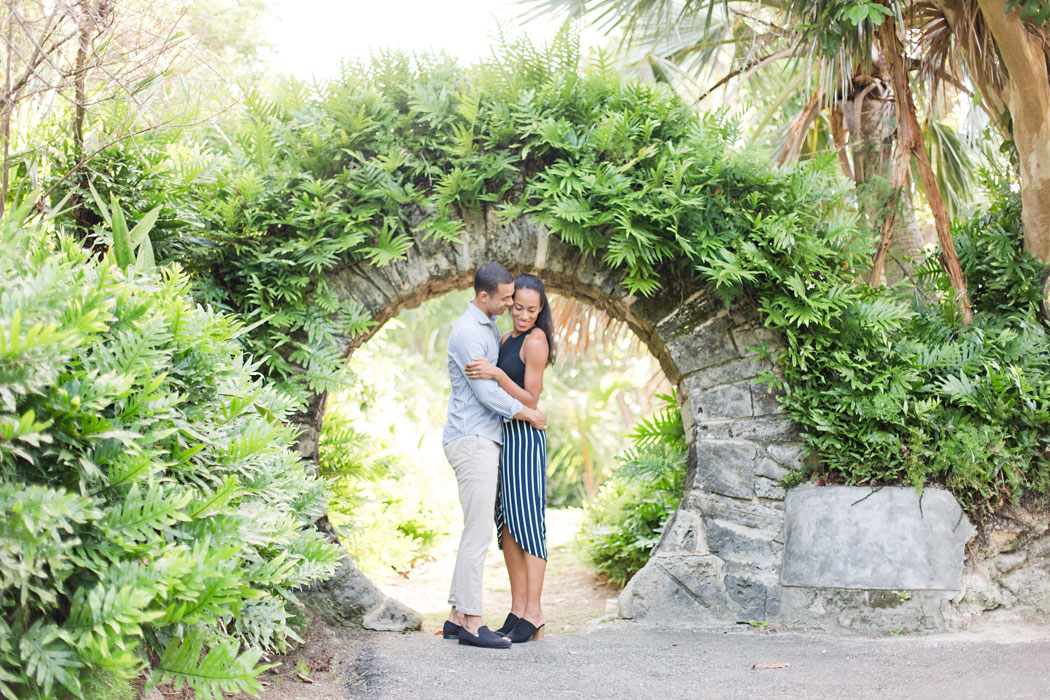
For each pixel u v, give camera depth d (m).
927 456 3.69
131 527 1.91
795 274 3.82
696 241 3.84
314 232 3.83
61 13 2.95
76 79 2.97
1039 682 2.50
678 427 5.00
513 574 3.59
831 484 3.79
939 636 3.48
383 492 5.91
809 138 5.77
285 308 3.78
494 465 3.43
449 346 3.51
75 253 2.41
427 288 4.05
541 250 4.01
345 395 5.52
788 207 3.88
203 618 1.95
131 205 3.43
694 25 5.72
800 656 3.13
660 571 3.79
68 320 1.96
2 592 1.76
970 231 4.41
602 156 3.97
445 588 5.36
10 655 1.75
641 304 4.02
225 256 3.77
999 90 4.30
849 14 3.74
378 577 5.12
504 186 3.95
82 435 1.93
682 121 4.02
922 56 4.91
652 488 5.18
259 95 3.94
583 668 2.93
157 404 2.14
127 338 2.17
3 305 1.84
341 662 3.08
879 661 3.02
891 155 5.04
